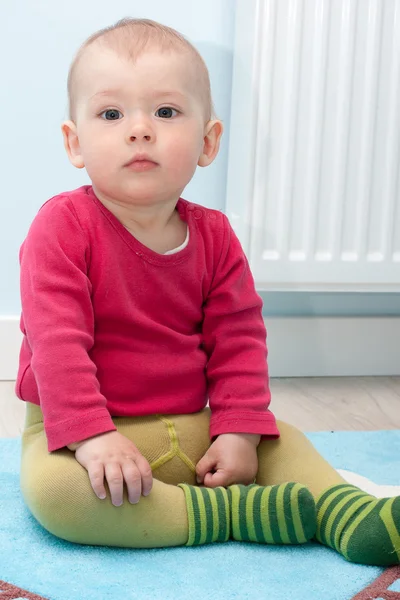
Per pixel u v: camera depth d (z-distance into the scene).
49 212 0.98
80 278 0.95
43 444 0.93
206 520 0.88
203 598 0.77
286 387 1.61
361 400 1.55
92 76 0.98
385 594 0.78
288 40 1.48
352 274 1.57
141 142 0.95
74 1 1.53
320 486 0.94
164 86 0.97
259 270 1.54
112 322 0.98
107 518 0.85
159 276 0.99
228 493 0.90
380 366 1.74
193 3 1.56
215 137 1.07
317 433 1.29
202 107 1.01
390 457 1.20
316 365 1.71
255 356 1.04
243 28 1.48
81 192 1.01
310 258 1.55
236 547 0.88
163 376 0.99
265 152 1.50
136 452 0.87
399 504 0.84
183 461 0.98
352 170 1.55
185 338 1.02
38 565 0.83
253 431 0.98
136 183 0.96
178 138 0.97
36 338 0.91
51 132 1.55
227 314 1.05
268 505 0.88
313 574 0.82
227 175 1.56
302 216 1.54
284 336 1.68
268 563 0.85
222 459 0.97
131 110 0.96
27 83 1.53
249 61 1.48
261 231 1.52
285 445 1.00
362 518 0.85
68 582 0.79
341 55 1.51
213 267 1.06
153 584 0.79
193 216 1.06
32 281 0.94
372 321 1.72
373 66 1.51
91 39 1.02
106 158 0.96
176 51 0.99
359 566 0.84
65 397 0.88
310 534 0.88
